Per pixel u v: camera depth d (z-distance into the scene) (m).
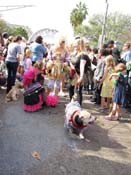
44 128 5.80
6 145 4.86
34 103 6.78
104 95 7.31
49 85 7.50
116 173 4.35
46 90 7.55
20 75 9.10
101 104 7.61
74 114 5.38
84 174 4.21
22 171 4.09
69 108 5.62
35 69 7.03
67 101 7.94
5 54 8.95
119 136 5.85
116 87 6.76
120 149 5.20
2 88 8.82
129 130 6.25
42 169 4.21
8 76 7.95
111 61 7.21
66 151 4.86
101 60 7.43
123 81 6.73
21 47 8.47
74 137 5.46
